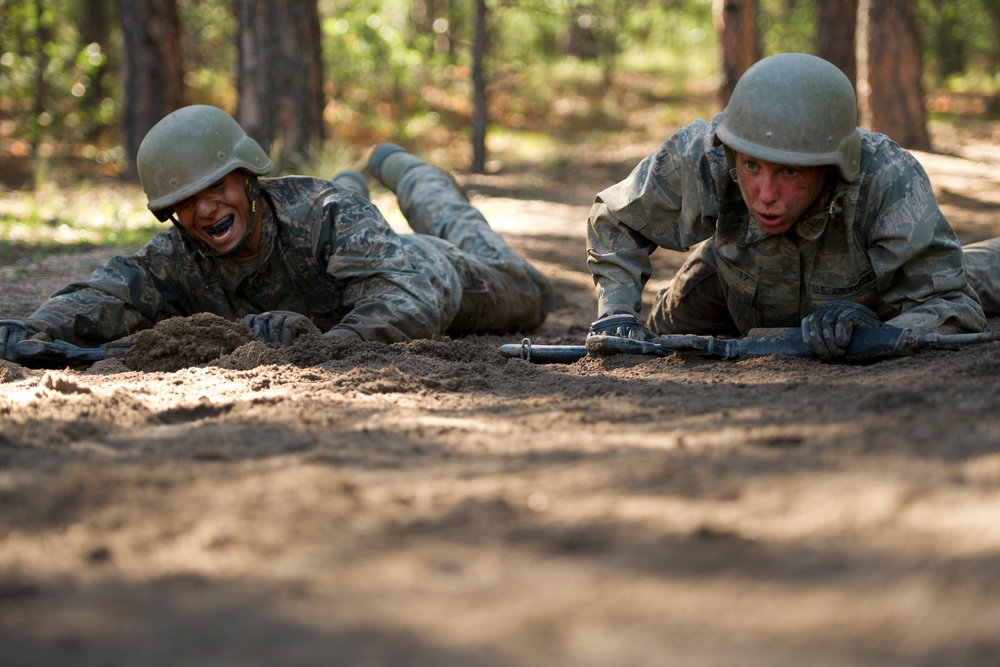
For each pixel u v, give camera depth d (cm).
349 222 630
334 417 392
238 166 594
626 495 261
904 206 506
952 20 2781
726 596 199
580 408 409
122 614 204
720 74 2031
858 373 472
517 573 215
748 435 327
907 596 194
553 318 895
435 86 2892
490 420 385
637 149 2322
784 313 564
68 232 1220
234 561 230
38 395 439
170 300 646
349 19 2442
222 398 444
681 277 653
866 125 1973
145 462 318
